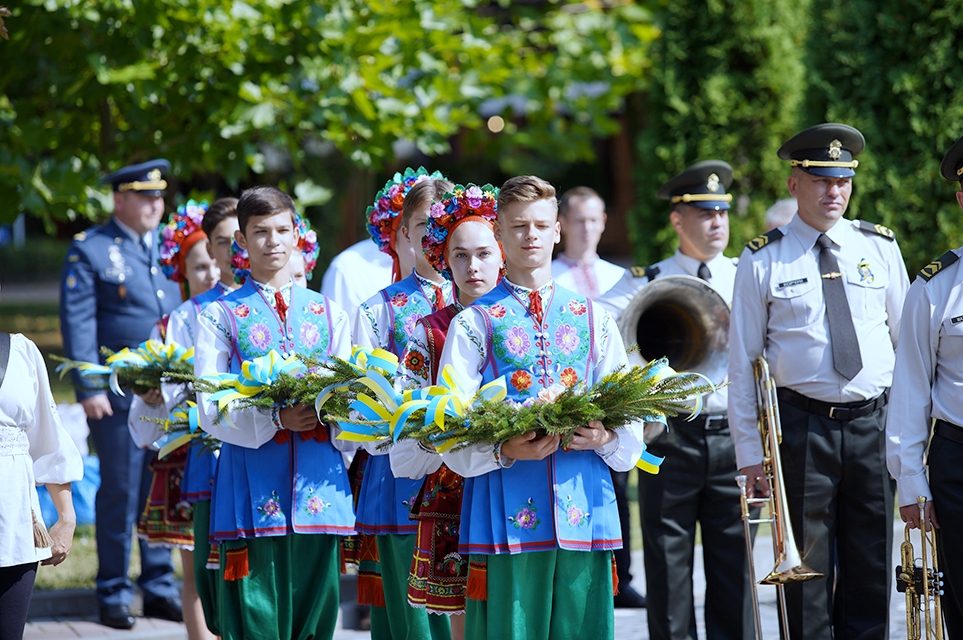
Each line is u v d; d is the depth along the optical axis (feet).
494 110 124.47
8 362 29.91
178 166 69.56
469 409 28.37
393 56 72.64
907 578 32.89
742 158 67.15
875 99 55.88
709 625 40.86
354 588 52.65
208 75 68.39
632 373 28.58
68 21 64.39
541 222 29.84
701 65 67.10
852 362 36.09
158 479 44.50
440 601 32.50
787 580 32.73
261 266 36.81
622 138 212.84
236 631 35.94
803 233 37.50
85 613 51.75
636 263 69.05
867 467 36.50
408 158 182.19
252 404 34.19
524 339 29.73
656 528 40.50
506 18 127.44
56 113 69.67
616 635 46.88
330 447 36.58
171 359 40.78
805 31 66.69
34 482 30.53
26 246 243.19
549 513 29.09
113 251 52.44
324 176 129.59
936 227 55.16
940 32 54.24
